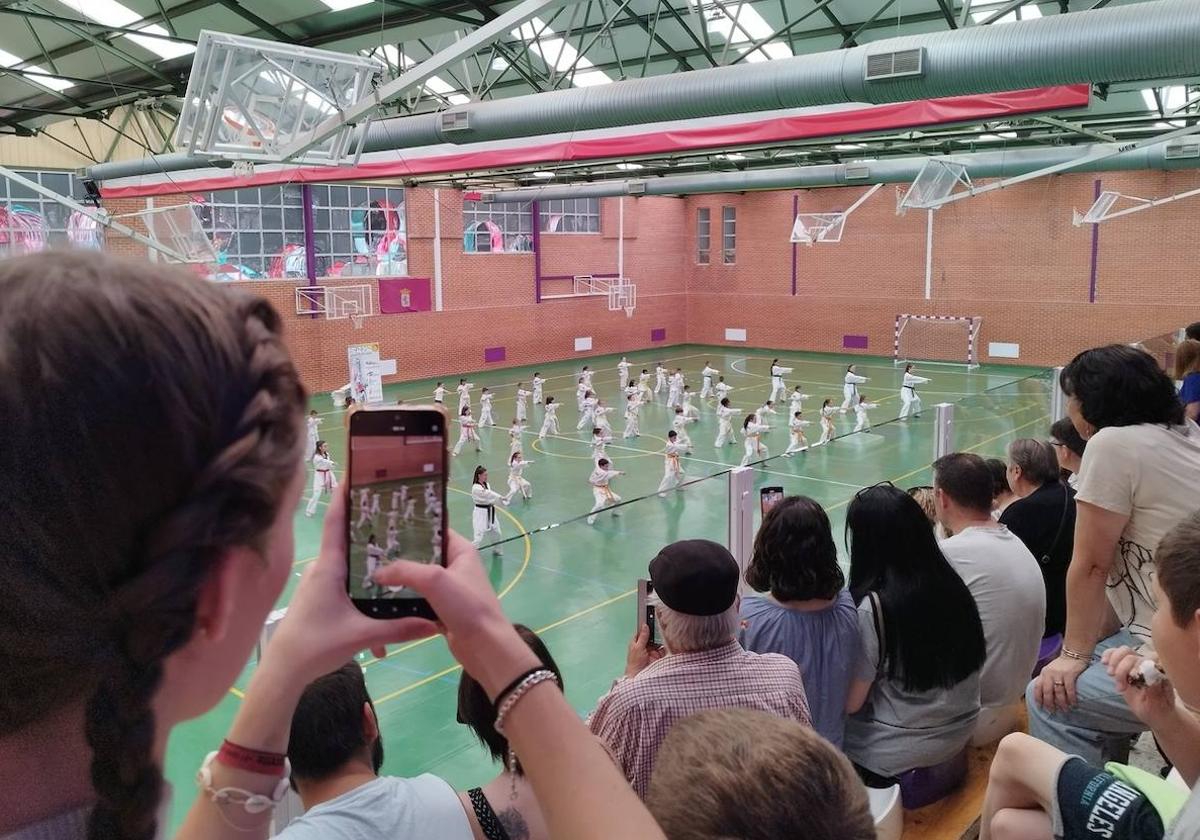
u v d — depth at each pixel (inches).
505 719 39.4
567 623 249.3
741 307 1621.6
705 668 127.2
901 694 163.5
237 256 1125.7
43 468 24.6
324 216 1208.2
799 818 51.1
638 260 1614.2
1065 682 143.1
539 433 965.2
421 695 214.5
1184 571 86.0
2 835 28.0
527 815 105.0
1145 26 348.5
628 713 125.4
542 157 781.9
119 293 26.0
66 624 25.6
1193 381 319.9
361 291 1235.9
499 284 1412.4
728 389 1213.7
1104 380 142.5
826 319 1515.7
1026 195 1294.3
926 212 1384.1
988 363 1353.3
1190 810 78.2
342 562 44.4
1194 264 1175.6
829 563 158.4
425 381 1320.1
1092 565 140.6
